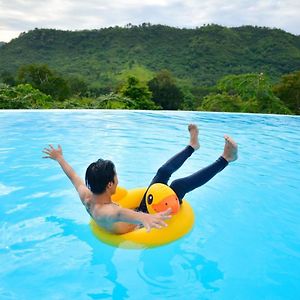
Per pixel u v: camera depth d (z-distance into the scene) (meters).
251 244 2.66
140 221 2.12
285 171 4.79
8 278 2.13
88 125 7.95
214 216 3.17
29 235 2.67
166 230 2.52
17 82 33.75
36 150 5.41
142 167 4.70
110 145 5.97
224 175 4.52
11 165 4.59
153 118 9.72
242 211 3.31
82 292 2.01
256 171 4.76
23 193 3.58
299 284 2.16
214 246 2.60
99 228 2.62
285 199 3.68
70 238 2.62
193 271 2.25
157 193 2.57
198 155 5.55
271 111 20.91
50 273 2.19
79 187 2.68
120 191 2.83
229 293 2.05
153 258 2.37
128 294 2.01
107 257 2.37
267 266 2.35
